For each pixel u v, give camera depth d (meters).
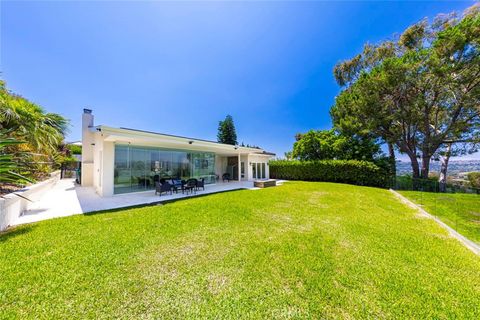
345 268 3.03
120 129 8.70
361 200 8.93
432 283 2.71
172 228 4.58
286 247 3.71
